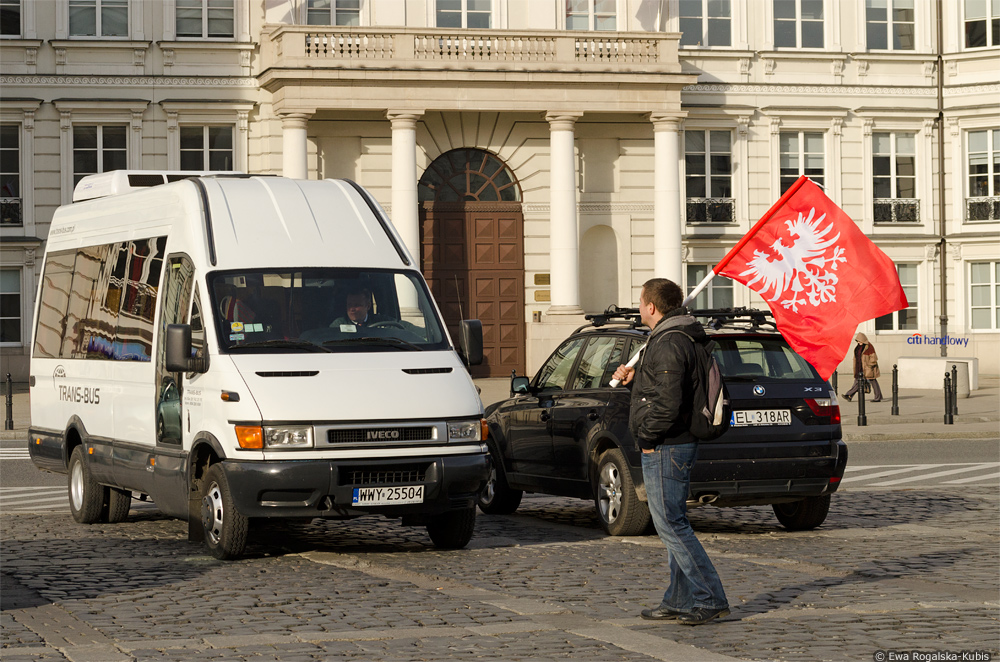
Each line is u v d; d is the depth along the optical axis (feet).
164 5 134.51
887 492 57.16
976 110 148.66
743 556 38.47
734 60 145.79
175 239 42.14
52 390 52.08
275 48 130.41
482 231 138.92
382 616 29.01
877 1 149.79
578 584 33.47
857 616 28.63
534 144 139.33
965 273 149.89
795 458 42.06
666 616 28.17
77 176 134.00
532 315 138.82
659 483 27.76
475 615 29.07
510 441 49.75
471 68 130.93
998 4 148.15
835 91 148.15
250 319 39.27
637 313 46.29
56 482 63.46
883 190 150.10
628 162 142.51
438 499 38.14
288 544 41.93
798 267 37.45
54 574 35.42
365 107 129.59
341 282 40.88
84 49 133.39
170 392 41.06
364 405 37.60
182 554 39.58
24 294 133.90
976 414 99.45
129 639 26.68
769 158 146.92
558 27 140.46
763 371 42.57
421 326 41.16
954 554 38.81
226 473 37.17
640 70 134.51
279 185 43.42
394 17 136.98
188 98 135.03
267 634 26.99
